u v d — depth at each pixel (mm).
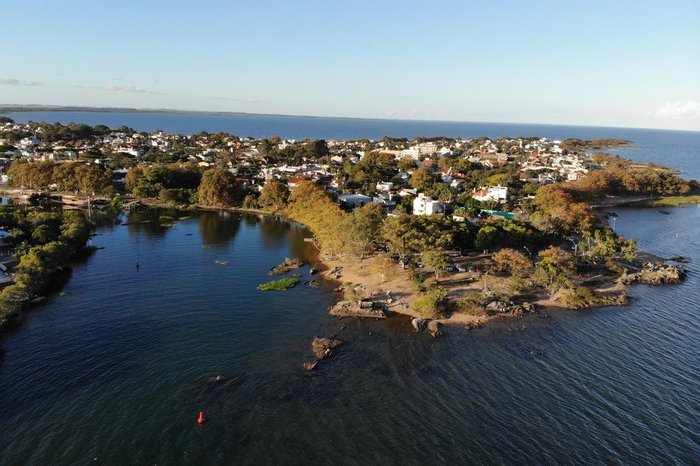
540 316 95312
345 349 80688
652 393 68938
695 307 101938
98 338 82312
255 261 130750
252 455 55000
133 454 54719
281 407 63906
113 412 62062
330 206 159000
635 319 94875
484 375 73062
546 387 69938
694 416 63719
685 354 80750
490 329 89125
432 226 127562
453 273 116562
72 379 69312
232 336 84250
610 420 62500
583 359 78500
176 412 62344
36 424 59312
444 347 81938
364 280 114000
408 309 97500
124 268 121062
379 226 129500
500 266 116625
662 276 118312
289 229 175125
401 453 55812
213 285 110188
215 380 69750
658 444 58094
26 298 93812
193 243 149125
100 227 168875
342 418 61906
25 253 114375
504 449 56750
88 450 55188
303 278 116812
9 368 71688
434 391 68562
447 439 58344
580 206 164625
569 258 119250
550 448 57031
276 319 92062
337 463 54062
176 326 87688
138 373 71438
